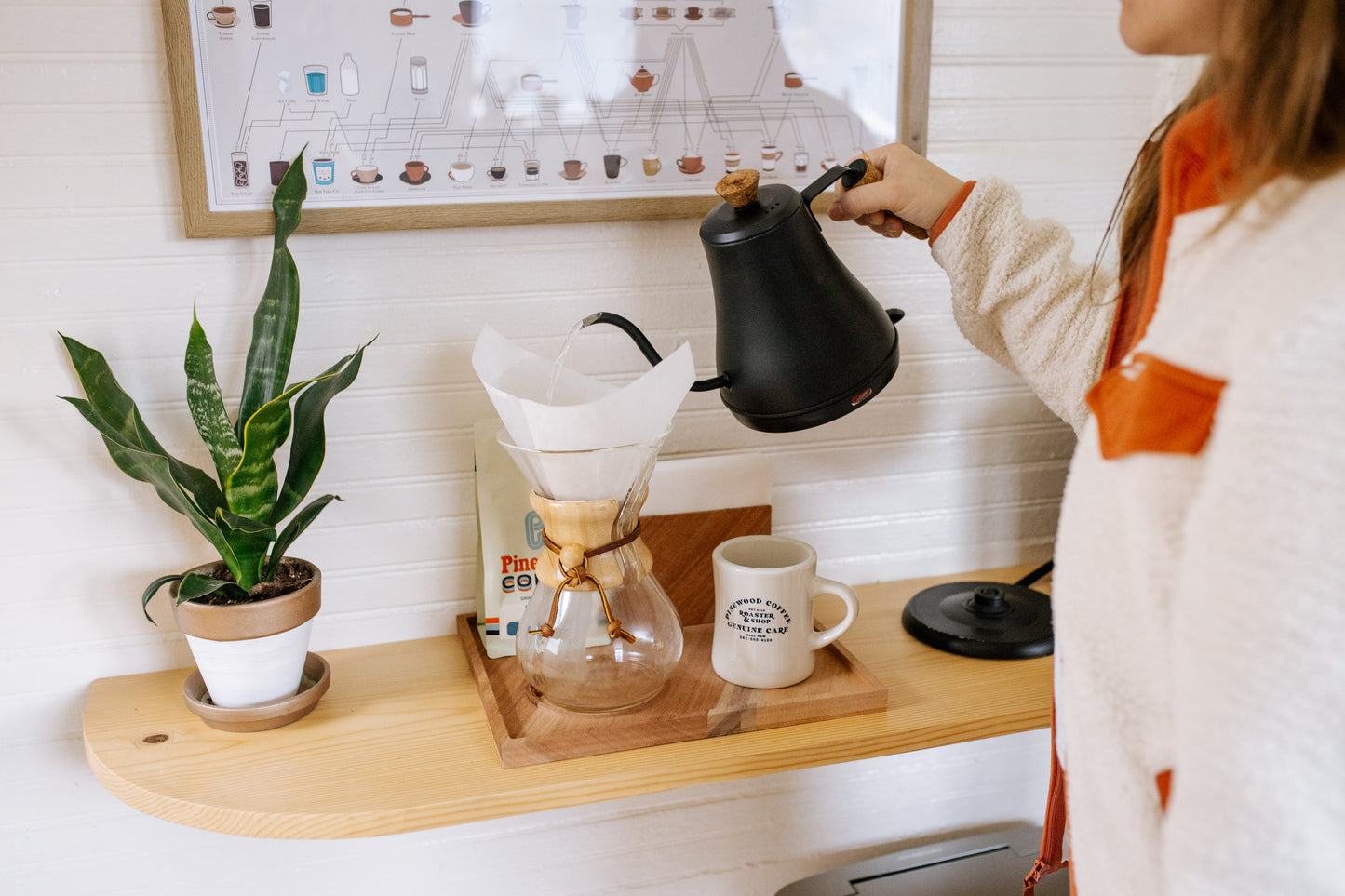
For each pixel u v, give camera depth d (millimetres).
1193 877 369
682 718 771
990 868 1045
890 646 950
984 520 1125
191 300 847
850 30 921
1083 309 749
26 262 806
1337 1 379
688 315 974
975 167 1010
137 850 984
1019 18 981
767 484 942
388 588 959
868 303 757
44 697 901
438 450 938
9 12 761
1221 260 444
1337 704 342
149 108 802
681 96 896
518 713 792
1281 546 350
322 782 733
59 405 840
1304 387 355
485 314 918
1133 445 446
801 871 1202
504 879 1107
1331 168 401
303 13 796
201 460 882
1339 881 350
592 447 713
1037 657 919
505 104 857
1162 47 508
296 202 792
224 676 787
